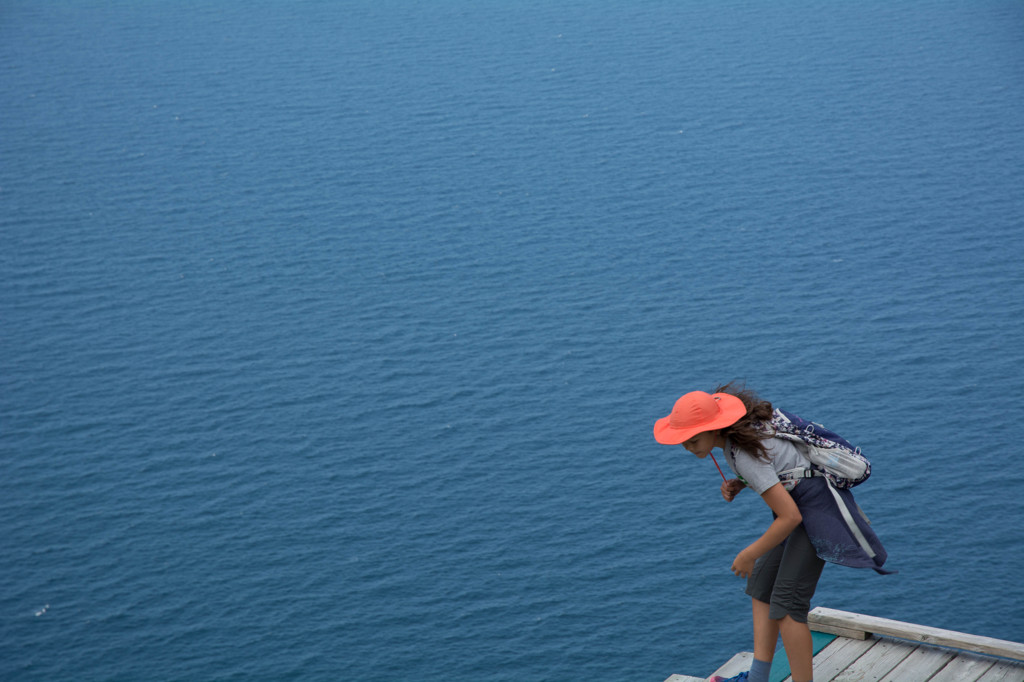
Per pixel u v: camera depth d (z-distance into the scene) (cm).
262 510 5269
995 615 4097
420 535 4959
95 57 15162
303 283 8394
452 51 15312
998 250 8162
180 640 4294
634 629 4138
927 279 7750
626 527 4872
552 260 8625
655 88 13225
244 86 13975
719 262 8375
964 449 5403
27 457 5856
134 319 7750
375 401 6412
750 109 12244
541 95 13200
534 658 4016
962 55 13688
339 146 11788
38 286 8344
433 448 5800
